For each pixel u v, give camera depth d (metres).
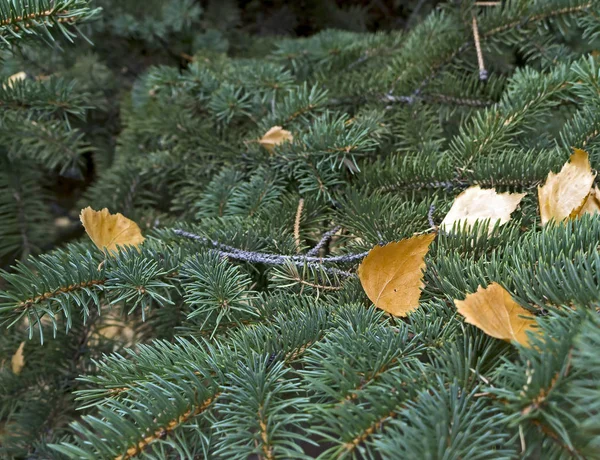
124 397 0.65
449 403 0.60
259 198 0.79
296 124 0.83
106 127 1.09
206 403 0.63
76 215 1.04
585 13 0.82
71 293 0.68
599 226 0.65
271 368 0.64
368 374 0.62
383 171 0.77
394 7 1.26
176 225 0.76
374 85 0.86
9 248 0.94
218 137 0.88
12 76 0.97
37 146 0.89
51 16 0.73
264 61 0.94
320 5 1.29
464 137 0.77
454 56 0.86
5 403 0.82
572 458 0.58
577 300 0.62
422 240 0.66
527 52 0.86
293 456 0.59
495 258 0.66
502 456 0.59
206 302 0.68
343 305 0.68
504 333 0.62
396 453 0.58
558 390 0.59
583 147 0.73
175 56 1.15
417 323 0.64
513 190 0.74
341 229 0.74
